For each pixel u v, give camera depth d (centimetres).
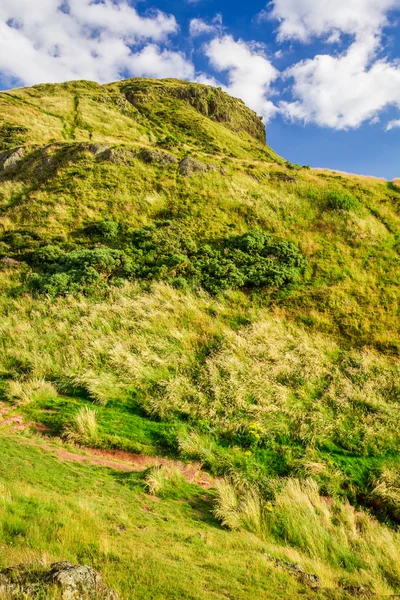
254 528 761
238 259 2180
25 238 2455
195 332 1609
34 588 330
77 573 358
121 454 991
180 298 1842
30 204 2778
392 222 2656
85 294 1912
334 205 2747
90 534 521
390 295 1928
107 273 2105
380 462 1075
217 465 998
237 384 1309
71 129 5059
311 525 782
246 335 1587
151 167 3173
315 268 2136
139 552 496
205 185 2945
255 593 454
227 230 2519
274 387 1313
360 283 2022
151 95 8419
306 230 2525
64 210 2697
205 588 443
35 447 897
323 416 1223
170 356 1448
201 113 8894
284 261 2161
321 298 1884
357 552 735
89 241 2445
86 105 6075
